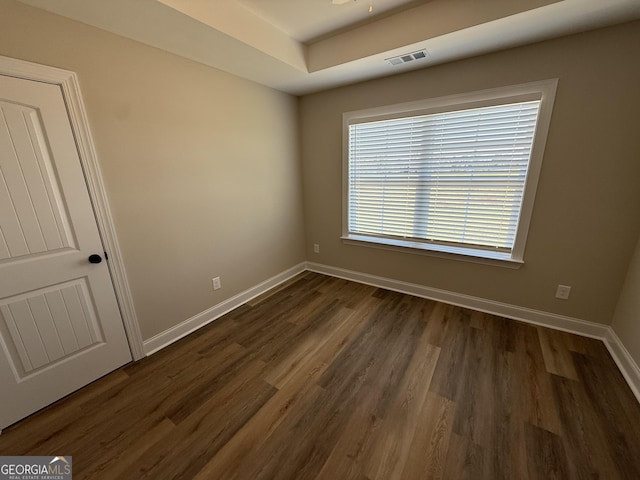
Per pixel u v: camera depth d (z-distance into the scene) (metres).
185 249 2.30
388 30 2.00
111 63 1.69
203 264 2.46
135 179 1.90
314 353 2.09
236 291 2.84
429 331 2.32
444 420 1.50
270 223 3.15
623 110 1.79
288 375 1.87
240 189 2.72
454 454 1.31
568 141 1.98
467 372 1.85
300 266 3.77
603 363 1.89
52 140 1.51
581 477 1.21
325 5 1.81
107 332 1.87
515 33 1.80
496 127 2.24
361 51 2.14
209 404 1.64
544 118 2.01
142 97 1.87
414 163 2.72
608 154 1.88
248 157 2.74
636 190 1.85
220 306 2.67
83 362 1.77
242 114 2.61
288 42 2.20
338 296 3.02
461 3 1.72
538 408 1.55
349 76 2.56
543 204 2.15
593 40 1.78
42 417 1.56
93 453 1.36
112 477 1.25
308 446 1.37
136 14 1.48
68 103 1.54
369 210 3.16
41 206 1.51
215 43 1.85
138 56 1.81
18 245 1.45
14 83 1.35
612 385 1.70
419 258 2.89
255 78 2.59
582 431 1.41
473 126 2.33
